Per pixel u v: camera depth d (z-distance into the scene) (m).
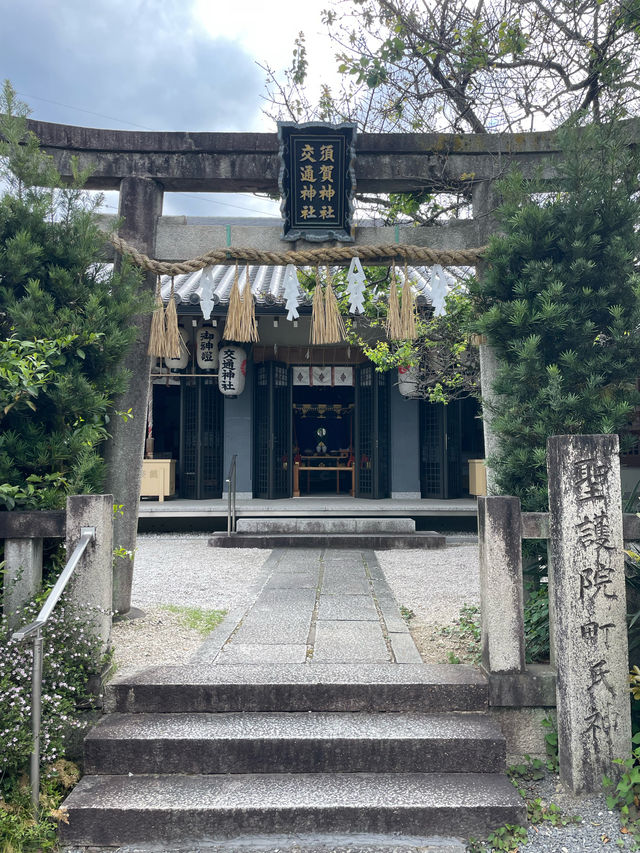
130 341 4.25
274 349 12.48
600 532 3.21
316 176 4.80
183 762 3.14
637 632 3.73
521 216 3.85
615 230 3.82
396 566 7.57
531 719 3.44
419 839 2.81
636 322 3.67
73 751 3.29
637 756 3.11
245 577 6.86
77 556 3.23
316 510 10.65
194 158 4.90
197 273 12.23
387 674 3.62
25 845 2.70
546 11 6.30
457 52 6.61
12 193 4.09
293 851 2.74
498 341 4.00
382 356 7.95
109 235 4.42
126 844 2.81
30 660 3.13
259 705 3.44
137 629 4.70
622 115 4.22
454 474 12.55
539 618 3.89
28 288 3.85
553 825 2.91
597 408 3.60
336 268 7.68
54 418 3.94
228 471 12.63
